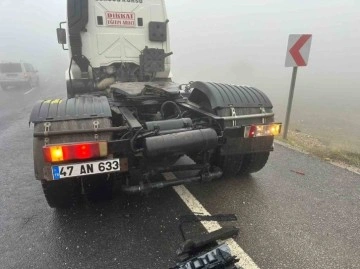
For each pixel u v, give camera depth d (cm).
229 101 328
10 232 274
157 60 524
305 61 534
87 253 244
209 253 216
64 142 254
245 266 224
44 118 260
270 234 264
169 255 240
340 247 247
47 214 305
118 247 251
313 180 378
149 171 296
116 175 299
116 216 298
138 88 387
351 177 388
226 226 277
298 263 228
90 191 300
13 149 560
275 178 384
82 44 505
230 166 352
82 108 275
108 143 257
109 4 504
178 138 275
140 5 526
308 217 292
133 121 292
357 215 296
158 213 303
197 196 337
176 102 393
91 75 523
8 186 381
